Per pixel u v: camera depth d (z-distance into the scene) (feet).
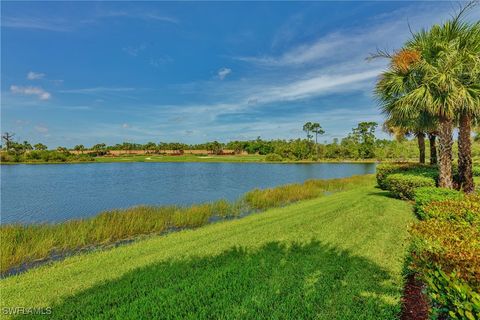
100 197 60.08
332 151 242.78
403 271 12.66
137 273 14.83
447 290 6.25
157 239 23.22
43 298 12.60
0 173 130.41
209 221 34.37
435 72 24.93
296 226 22.89
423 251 8.41
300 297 11.15
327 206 31.83
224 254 17.08
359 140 249.55
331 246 17.29
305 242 18.44
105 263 17.01
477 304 5.32
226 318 10.11
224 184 83.20
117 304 11.70
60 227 27.14
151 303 11.44
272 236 20.45
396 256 14.85
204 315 10.31
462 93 23.93
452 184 28.02
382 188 44.27
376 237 18.43
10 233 24.11
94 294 12.69
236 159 267.80
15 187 77.20
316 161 228.02
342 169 149.07
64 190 70.59
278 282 12.59
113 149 371.15
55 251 23.66
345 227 21.36
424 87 25.71
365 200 32.60
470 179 27.37
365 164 194.29
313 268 13.99
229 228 24.99
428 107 25.52
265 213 32.48
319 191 52.70
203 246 19.16
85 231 26.50
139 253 18.79
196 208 36.09
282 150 247.09
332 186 61.36
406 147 170.50
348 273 13.17
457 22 25.52
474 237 8.83
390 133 59.31
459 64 24.02
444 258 7.29
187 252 17.98
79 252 23.26
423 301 10.36
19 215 43.47
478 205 13.93
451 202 14.88
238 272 14.05
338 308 10.27
